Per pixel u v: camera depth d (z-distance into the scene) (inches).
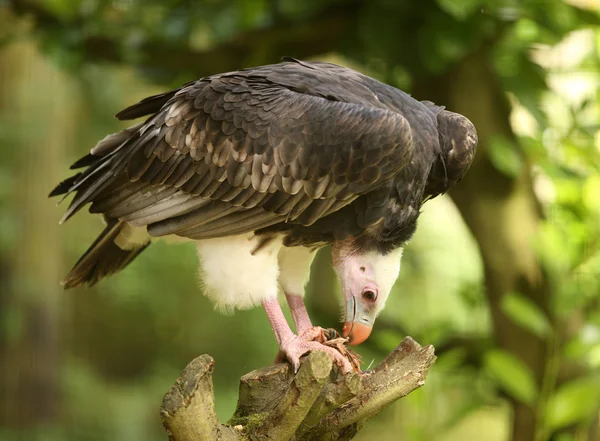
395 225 308.8
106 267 339.0
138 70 468.8
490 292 415.2
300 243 313.1
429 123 311.0
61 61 437.7
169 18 431.8
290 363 287.4
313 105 296.4
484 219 399.9
